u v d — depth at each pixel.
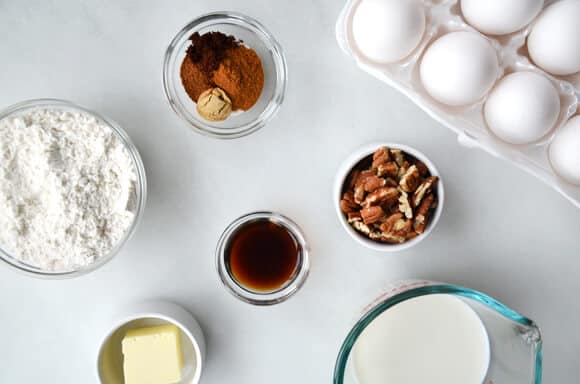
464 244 0.49
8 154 0.43
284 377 0.48
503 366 0.43
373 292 0.48
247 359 0.48
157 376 0.46
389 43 0.40
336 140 0.48
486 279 0.49
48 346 0.48
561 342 0.49
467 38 0.41
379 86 0.47
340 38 0.42
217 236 0.48
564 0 0.41
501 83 0.42
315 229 0.48
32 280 0.47
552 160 0.43
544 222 0.49
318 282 0.48
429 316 0.45
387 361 0.45
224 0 0.46
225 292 0.48
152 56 0.47
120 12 0.46
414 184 0.45
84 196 0.44
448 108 0.43
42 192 0.44
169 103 0.45
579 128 0.42
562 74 0.42
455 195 0.48
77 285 0.47
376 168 0.45
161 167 0.47
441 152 0.48
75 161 0.44
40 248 0.44
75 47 0.46
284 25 0.47
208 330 0.48
